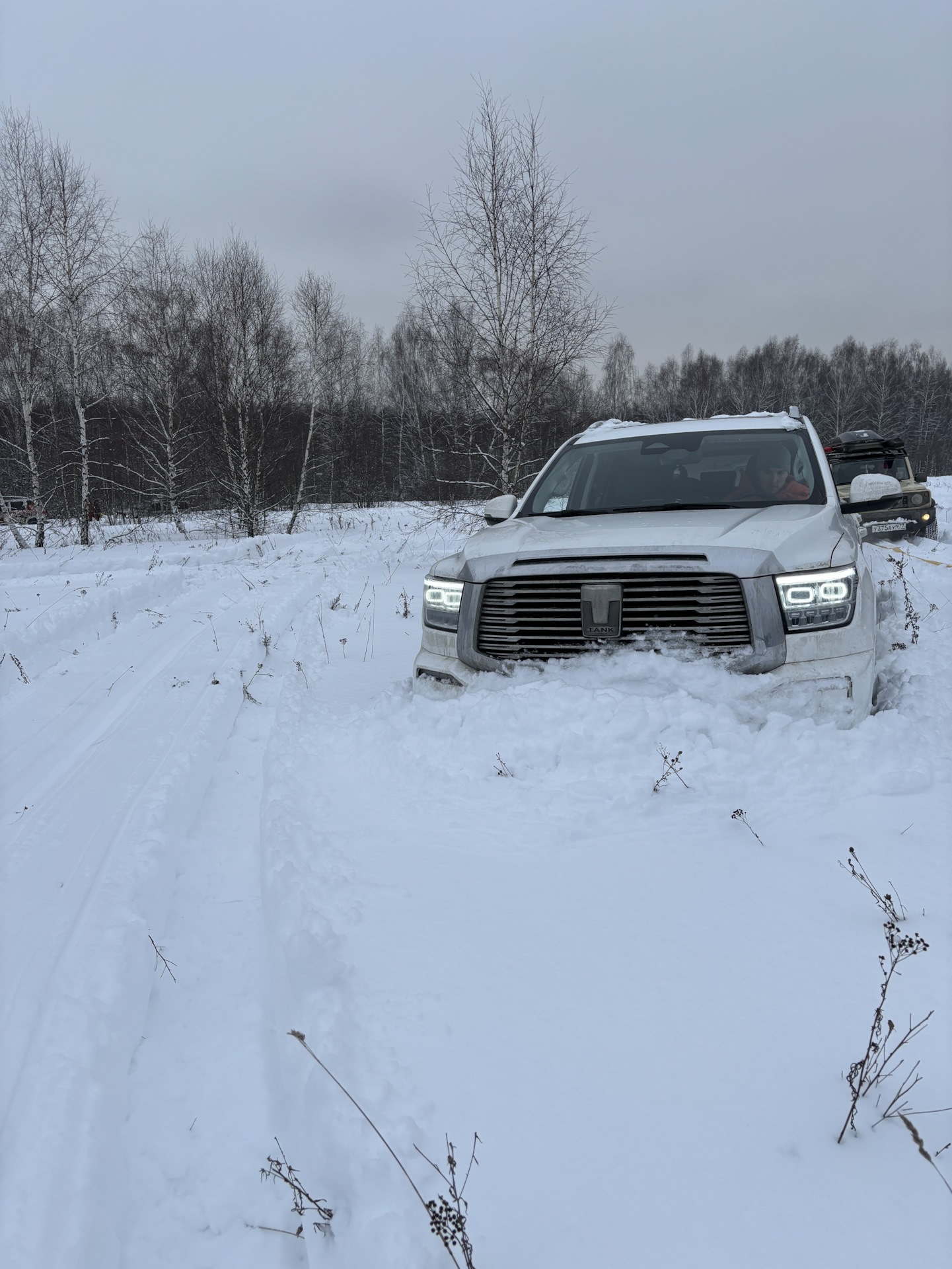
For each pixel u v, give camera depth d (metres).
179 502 24.72
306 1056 1.92
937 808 2.79
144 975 2.49
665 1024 1.87
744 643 3.28
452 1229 1.35
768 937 2.19
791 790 2.94
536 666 3.57
